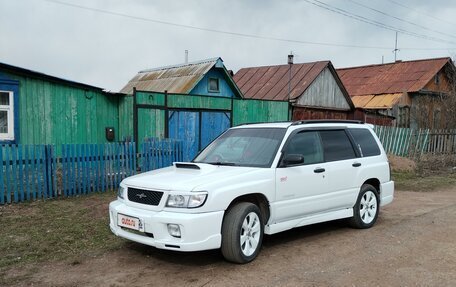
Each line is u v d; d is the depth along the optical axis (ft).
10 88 37.17
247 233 16.43
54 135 40.19
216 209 15.34
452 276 15.12
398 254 17.66
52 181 28.73
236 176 16.48
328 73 68.69
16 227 21.17
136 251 17.66
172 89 53.31
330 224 23.21
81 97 41.86
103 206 26.43
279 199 17.78
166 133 43.91
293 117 62.34
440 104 83.51
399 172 48.52
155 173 17.85
